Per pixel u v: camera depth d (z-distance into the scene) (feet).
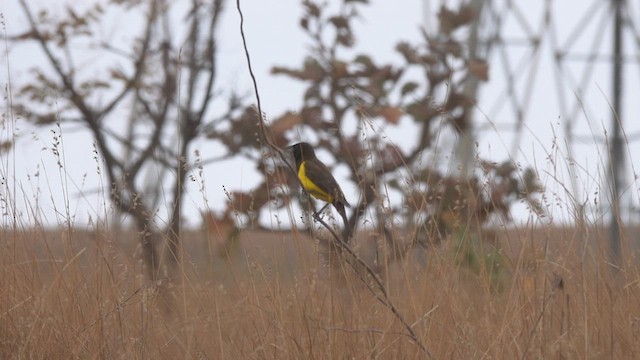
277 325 35.06
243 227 38.04
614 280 37.86
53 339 35.83
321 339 34.55
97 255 38.06
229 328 36.55
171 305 38.58
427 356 34.42
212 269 37.86
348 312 36.32
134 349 35.86
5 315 36.42
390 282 37.37
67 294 37.40
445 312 36.35
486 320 35.24
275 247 37.42
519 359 33.76
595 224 37.60
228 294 37.76
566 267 36.78
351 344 34.76
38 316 35.76
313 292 35.47
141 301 36.58
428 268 36.76
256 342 35.42
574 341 33.76
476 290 38.81
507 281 39.14
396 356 34.88
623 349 35.12
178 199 38.65
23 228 38.75
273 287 36.22
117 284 36.91
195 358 35.70
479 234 38.19
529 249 37.29
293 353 34.35
